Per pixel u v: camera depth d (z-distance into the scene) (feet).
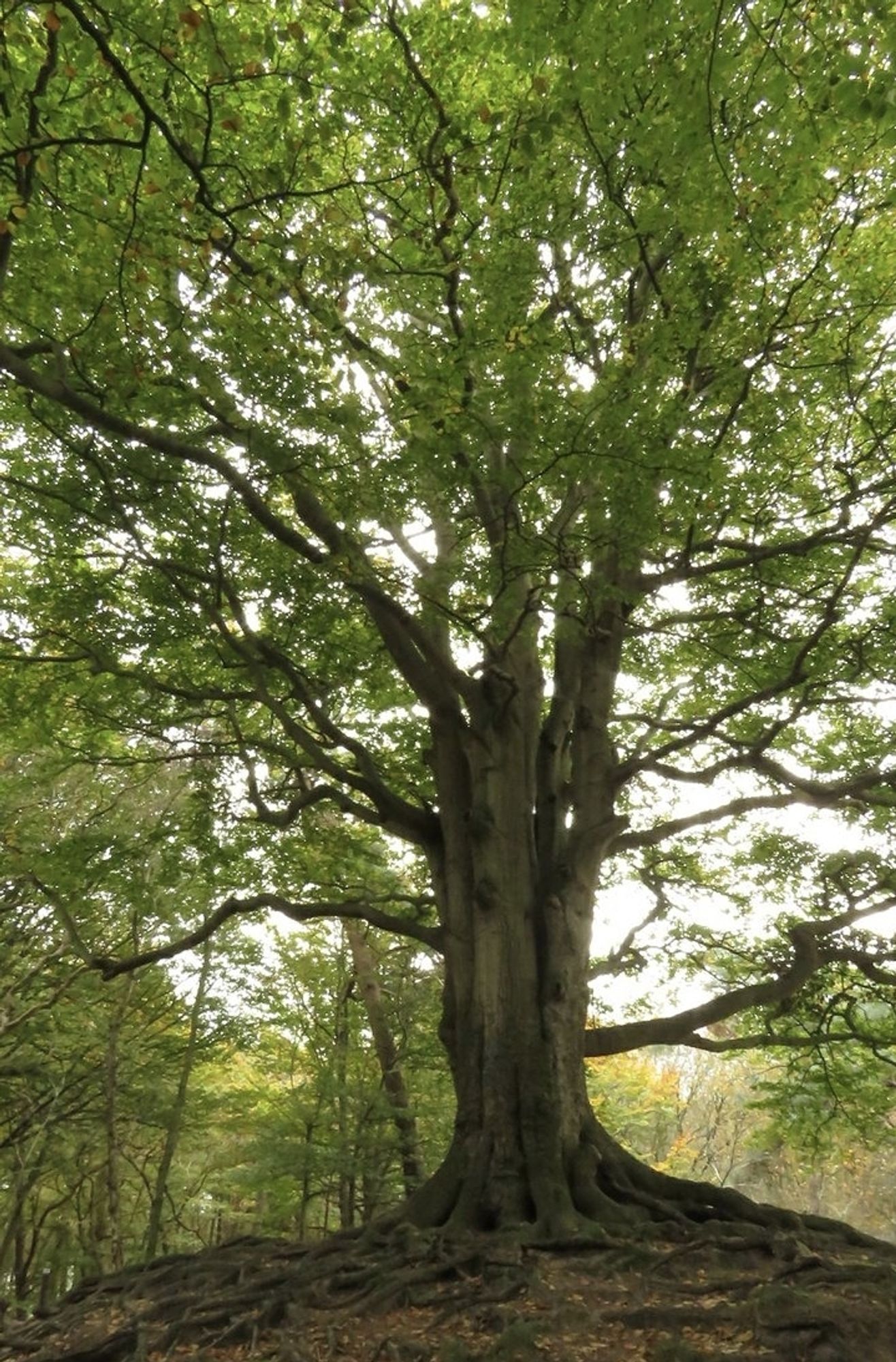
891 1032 43.14
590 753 35.45
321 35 25.43
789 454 37.42
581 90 24.13
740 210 26.48
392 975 66.18
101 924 61.77
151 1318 25.36
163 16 21.45
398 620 31.30
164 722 39.32
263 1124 69.56
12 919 56.13
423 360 28.86
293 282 24.43
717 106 26.89
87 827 45.75
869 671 35.29
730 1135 136.15
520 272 28.37
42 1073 60.70
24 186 21.15
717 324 30.14
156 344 26.16
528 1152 28.30
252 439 26.30
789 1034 42.78
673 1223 27.25
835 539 32.83
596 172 29.99
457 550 31.17
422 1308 23.75
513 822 32.89
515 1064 29.63
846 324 33.35
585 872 33.01
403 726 44.86
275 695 41.70
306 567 33.65
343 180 31.07
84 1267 74.79
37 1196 82.69
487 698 34.01
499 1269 24.54
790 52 22.71
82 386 27.81
